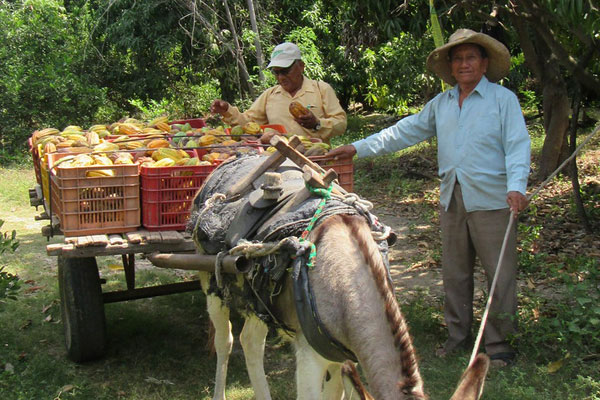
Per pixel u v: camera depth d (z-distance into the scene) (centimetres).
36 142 529
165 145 462
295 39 1509
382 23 749
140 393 432
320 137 560
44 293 623
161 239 395
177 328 541
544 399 396
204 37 1393
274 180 333
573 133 727
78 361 470
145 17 1394
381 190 1021
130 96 1647
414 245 745
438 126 459
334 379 326
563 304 494
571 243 695
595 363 430
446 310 479
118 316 562
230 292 356
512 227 443
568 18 565
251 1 1374
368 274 277
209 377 458
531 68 958
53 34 1516
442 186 466
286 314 314
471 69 430
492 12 728
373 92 1720
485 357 227
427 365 454
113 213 406
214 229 355
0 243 516
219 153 440
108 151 438
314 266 289
